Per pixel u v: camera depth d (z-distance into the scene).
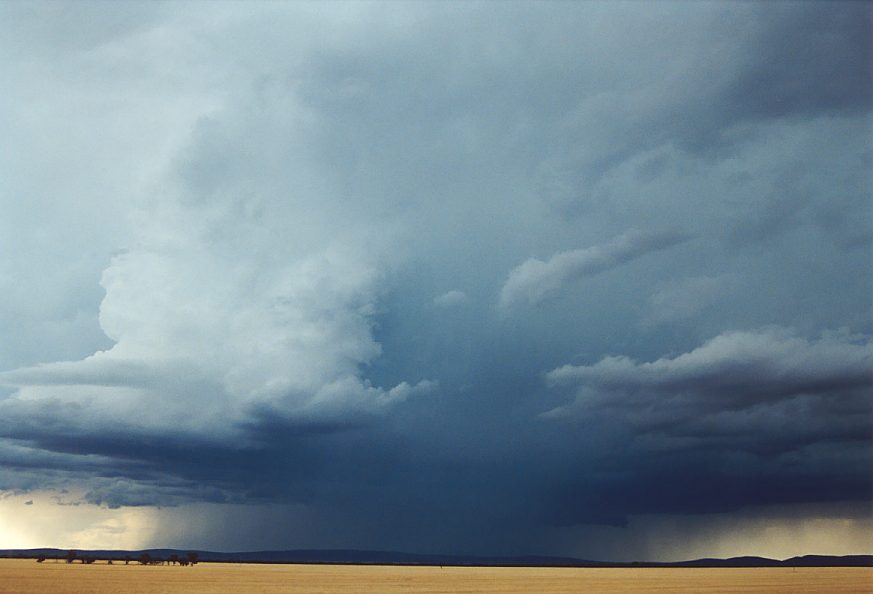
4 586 83.56
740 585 105.06
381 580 118.44
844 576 150.50
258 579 115.00
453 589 90.12
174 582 99.25
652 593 82.69
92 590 78.31
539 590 89.19
